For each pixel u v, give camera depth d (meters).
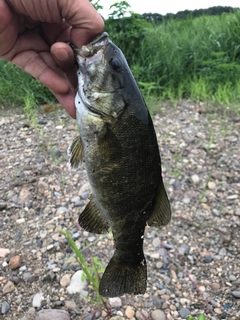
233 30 1.17
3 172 0.71
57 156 0.74
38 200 0.62
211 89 1.04
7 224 0.58
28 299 0.46
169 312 0.44
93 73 0.32
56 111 0.95
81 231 0.55
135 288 0.33
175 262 0.51
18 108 1.00
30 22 0.39
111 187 0.31
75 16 0.34
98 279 0.43
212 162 0.72
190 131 0.83
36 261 0.51
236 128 0.84
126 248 0.33
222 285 0.48
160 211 0.33
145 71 1.04
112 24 1.10
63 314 0.42
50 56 0.40
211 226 0.57
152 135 0.32
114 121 0.31
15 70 1.05
